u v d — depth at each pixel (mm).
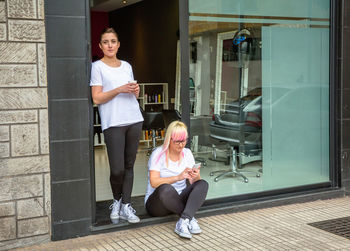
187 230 3592
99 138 8898
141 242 3555
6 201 3395
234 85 4488
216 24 4332
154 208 3863
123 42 11602
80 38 3566
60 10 3482
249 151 4621
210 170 4430
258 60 4590
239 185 4582
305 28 4797
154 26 9977
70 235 3635
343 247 3420
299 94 4832
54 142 3527
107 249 3418
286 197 4637
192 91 4250
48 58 3471
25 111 3408
